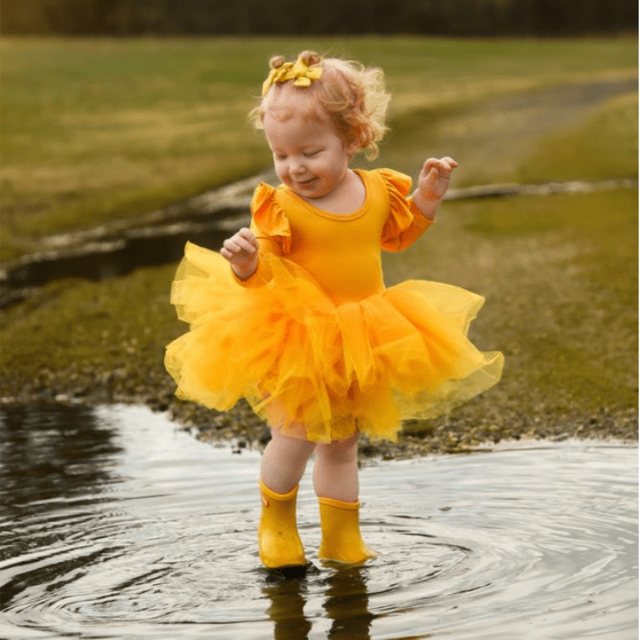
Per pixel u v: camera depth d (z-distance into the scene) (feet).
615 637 20.02
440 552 25.54
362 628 20.98
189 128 147.23
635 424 38.70
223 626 21.42
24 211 99.71
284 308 23.48
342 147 24.50
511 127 143.23
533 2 303.89
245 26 307.58
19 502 30.89
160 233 91.09
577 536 26.40
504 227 82.38
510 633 20.33
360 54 241.96
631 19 305.94
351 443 25.46
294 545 25.00
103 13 310.86
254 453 36.60
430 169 25.77
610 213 85.66
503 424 39.04
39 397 46.55
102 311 60.23
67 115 158.40
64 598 23.31
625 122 142.31
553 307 55.93
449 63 230.48
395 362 23.79
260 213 24.39
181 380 24.66
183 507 30.09
